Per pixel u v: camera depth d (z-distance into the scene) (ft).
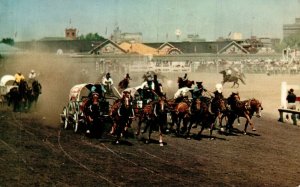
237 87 178.50
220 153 62.23
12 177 46.50
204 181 46.83
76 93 76.95
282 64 272.72
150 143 68.64
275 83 195.42
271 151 64.95
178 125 76.84
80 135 73.36
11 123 85.76
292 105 99.81
